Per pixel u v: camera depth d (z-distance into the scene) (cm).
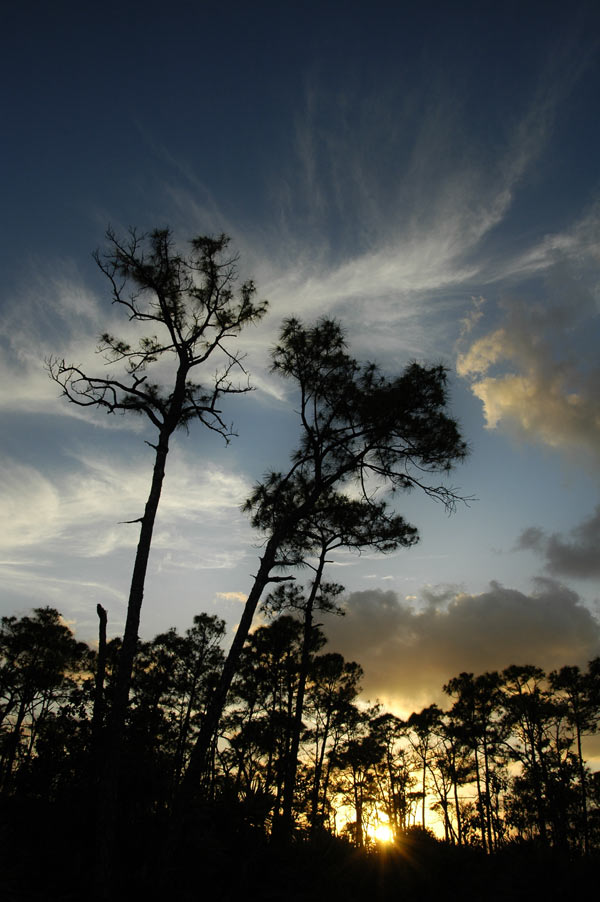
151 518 1073
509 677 2666
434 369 1216
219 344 1269
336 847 1125
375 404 1209
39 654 1944
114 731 890
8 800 945
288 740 1503
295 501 1431
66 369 1158
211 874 889
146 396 1177
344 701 2147
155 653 1977
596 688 2428
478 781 2814
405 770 3014
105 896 739
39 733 1079
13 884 745
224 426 1241
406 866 1115
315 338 1260
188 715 1812
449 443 1211
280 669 1861
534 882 1087
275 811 1206
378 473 1269
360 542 1509
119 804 966
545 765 2375
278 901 867
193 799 1097
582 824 2092
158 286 1235
